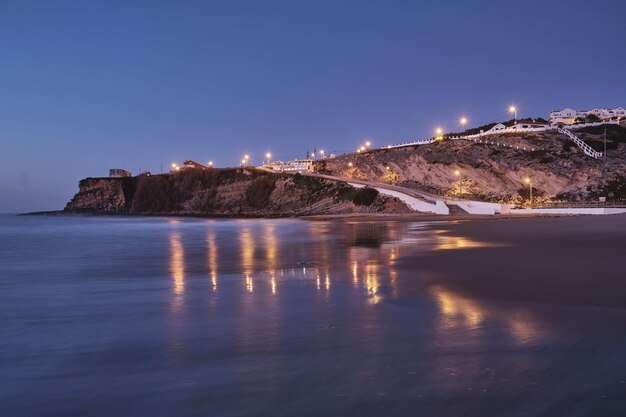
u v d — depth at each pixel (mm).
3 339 10719
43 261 28016
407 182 120750
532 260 22438
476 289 15586
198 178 161500
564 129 130000
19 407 6949
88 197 179375
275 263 24984
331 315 12523
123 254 31625
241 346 9797
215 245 37844
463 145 126375
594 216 66938
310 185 130250
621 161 104625
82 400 7156
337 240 39750
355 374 7961
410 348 9367
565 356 8672
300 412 6574
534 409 6527
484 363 8375
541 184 104250
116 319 12664
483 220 64750
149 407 6852
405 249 30203
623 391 7074
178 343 10156
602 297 13914
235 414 6551
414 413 6477
